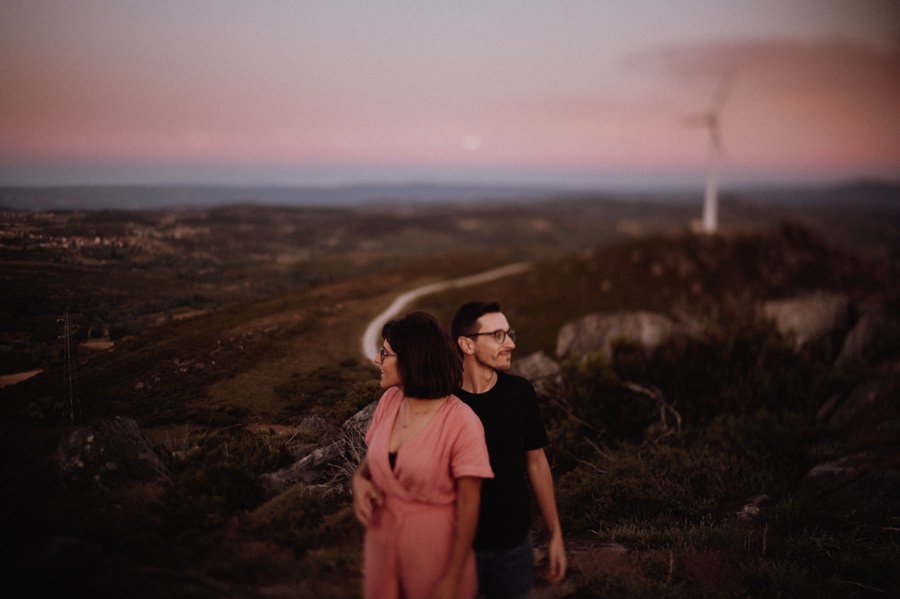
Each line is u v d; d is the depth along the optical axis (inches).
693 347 355.3
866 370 378.9
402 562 77.5
